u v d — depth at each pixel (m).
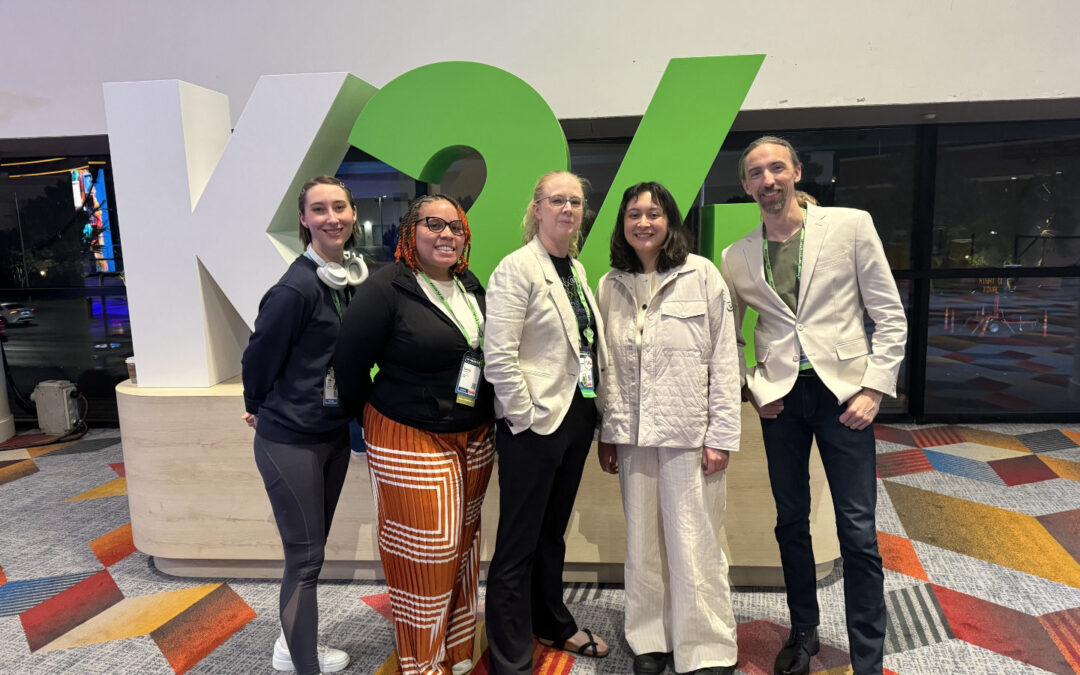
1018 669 1.81
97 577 2.48
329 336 1.65
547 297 1.59
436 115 2.21
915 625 2.04
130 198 2.34
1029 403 4.29
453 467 1.62
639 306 1.73
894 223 4.18
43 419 4.35
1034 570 2.38
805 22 3.21
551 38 3.30
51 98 3.51
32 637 2.08
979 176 4.08
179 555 2.41
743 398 1.92
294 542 1.70
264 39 3.37
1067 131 3.96
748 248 1.76
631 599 1.81
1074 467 3.43
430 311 1.57
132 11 3.40
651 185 1.65
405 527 1.61
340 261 1.76
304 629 1.70
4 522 3.01
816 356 1.64
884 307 1.61
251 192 2.27
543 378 1.59
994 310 4.21
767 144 1.64
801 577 1.81
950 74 3.21
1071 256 4.11
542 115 2.16
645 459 1.75
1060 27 3.13
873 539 1.64
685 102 2.14
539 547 1.81
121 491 3.40
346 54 3.36
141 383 2.44
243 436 2.32
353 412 1.70
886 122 3.80
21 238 4.47
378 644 2.01
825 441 1.68
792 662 1.80
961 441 3.90
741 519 2.25
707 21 3.24
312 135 2.21
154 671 1.90
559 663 1.89
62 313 4.54
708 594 1.72
